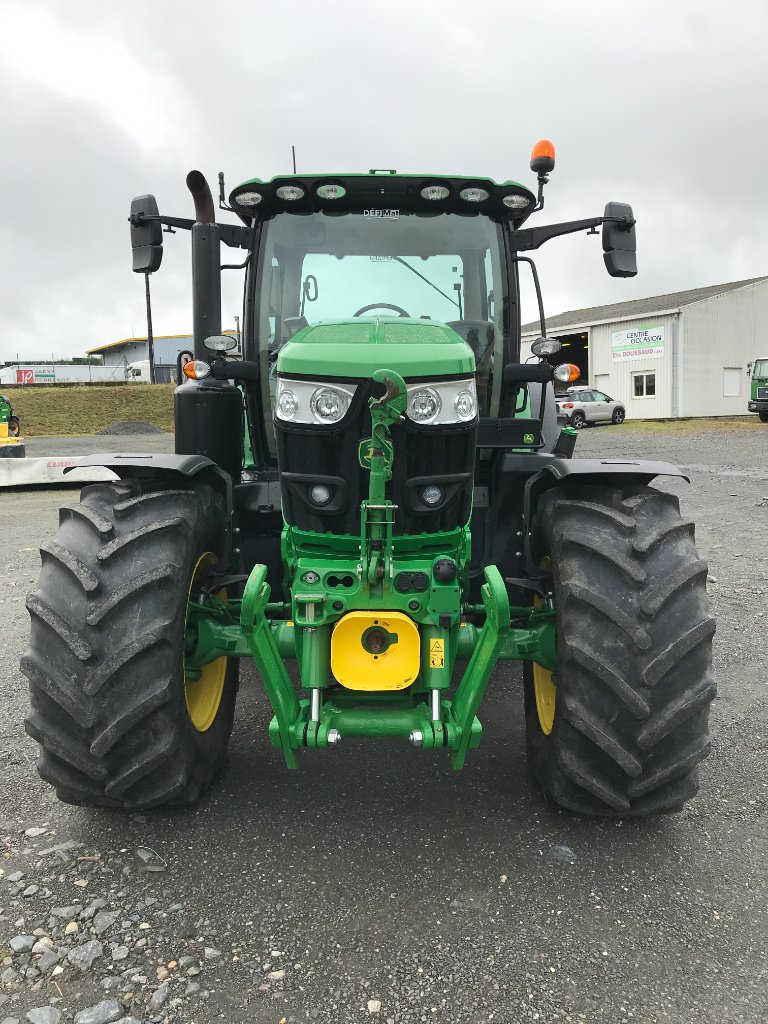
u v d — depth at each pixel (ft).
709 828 8.86
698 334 105.40
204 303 11.10
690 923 7.23
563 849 8.41
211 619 9.40
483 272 12.12
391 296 12.05
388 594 8.14
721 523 27.53
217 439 11.37
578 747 8.05
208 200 10.91
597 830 8.82
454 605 8.14
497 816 9.12
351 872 8.02
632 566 7.91
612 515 8.31
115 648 7.77
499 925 7.20
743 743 11.02
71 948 6.89
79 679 7.79
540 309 12.37
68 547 8.25
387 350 8.34
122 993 6.40
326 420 8.32
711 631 7.89
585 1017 6.15
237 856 8.30
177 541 8.34
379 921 7.25
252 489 11.48
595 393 92.22
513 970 6.63
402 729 8.11
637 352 109.50
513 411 12.46
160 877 7.93
